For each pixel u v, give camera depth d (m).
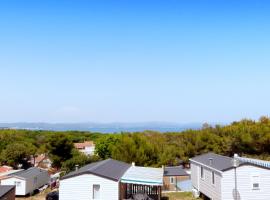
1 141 77.31
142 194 32.78
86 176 30.72
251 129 60.53
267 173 29.98
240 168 29.88
